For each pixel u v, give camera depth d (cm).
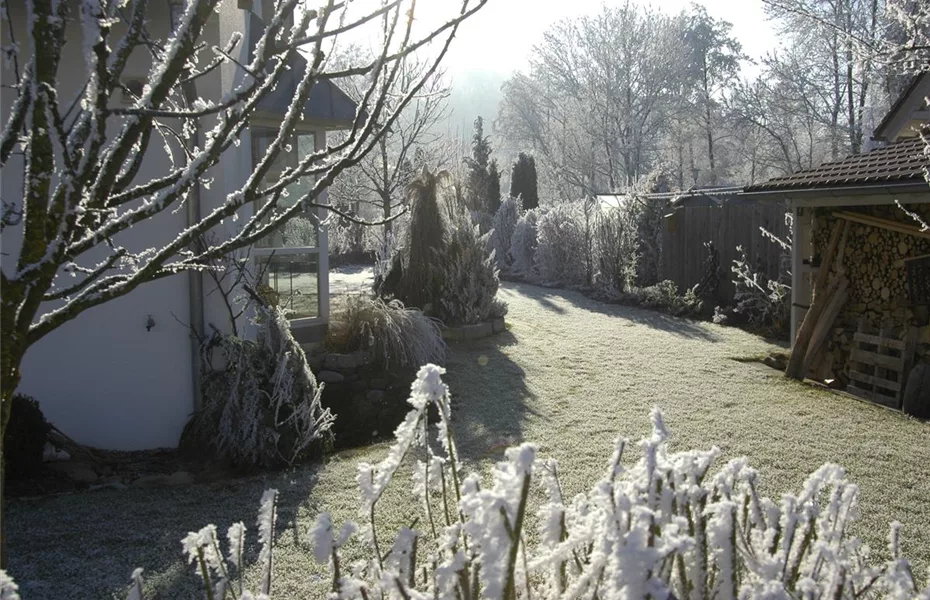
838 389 755
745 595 143
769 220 1119
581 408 648
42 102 169
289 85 677
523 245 1830
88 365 557
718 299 1220
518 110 3788
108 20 175
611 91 3234
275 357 531
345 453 542
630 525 137
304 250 760
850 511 178
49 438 521
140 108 179
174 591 325
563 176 3500
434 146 2248
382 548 362
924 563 354
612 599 116
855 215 759
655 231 1395
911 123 848
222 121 219
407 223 977
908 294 705
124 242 543
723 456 518
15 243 507
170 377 573
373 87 210
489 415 626
